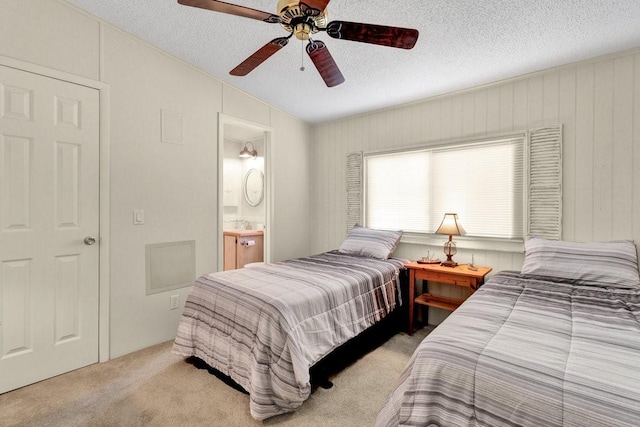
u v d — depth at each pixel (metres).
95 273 2.36
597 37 2.17
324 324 2.02
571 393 0.92
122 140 2.49
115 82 2.44
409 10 2.00
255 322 1.84
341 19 2.10
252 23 2.33
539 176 2.66
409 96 3.30
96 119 2.35
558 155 2.56
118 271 2.49
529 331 1.32
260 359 1.73
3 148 1.96
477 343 1.21
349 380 2.15
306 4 1.42
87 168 2.31
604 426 0.83
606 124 2.38
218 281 2.26
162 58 2.74
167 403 1.88
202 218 3.07
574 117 2.51
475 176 3.05
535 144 2.67
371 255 3.28
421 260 3.15
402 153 3.54
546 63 2.54
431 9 1.98
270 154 3.85
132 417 1.75
